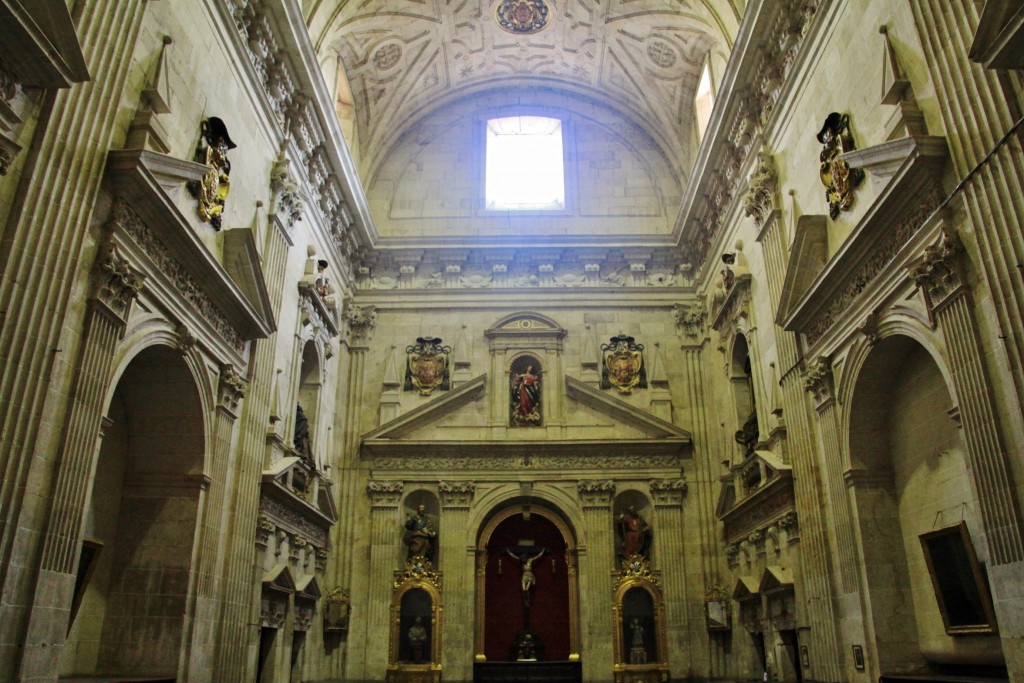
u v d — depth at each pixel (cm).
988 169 804
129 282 909
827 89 1233
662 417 2014
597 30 2131
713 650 1822
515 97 2402
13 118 739
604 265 2197
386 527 1916
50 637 761
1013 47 732
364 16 1892
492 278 2180
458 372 2061
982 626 948
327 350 1875
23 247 746
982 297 825
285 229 1512
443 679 1788
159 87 986
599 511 1933
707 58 1956
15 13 671
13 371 730
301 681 1656
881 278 1037
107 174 886
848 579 1167
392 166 2334
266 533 1362
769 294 1493
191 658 1091
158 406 1142
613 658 1809
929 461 1072
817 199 1278
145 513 1128
